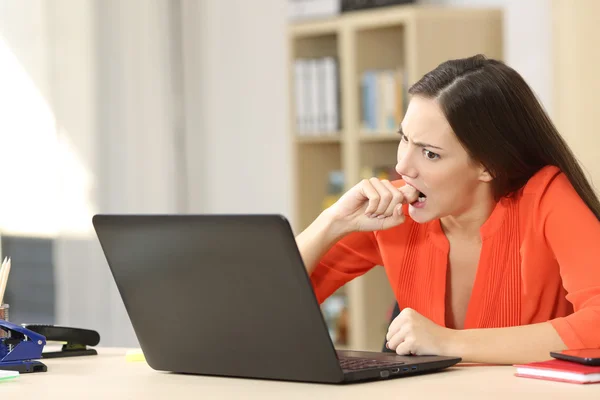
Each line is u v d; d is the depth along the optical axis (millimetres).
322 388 1568
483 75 2027
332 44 5637
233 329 1683
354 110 5180
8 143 4777
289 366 1634
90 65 5090
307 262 2227
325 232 2232
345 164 5254
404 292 2266
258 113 6141
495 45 5020
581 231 2002
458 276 2232
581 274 1953
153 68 5484
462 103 1989
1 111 4758
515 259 2139
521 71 5027
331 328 5441
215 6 5969
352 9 5215
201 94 5891
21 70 4824
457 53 4902
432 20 4832
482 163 2037
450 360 1752
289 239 1530
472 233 2184
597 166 4117
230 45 6031
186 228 1651
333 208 2248
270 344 1642
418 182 2053
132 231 1729
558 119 4285
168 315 1768
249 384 1645
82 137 5035
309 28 5371
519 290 2143
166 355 1811
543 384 1565
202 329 1729
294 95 5473
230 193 6035
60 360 2076
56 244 4918
